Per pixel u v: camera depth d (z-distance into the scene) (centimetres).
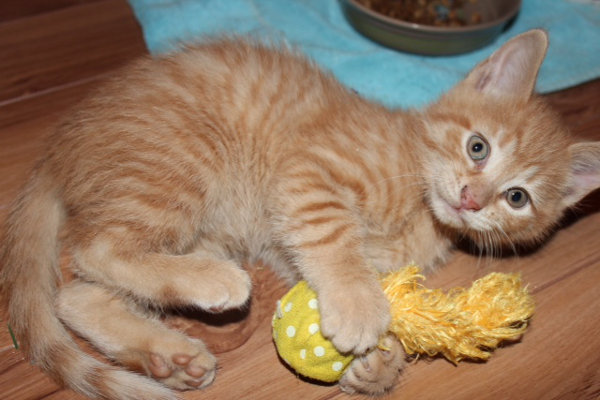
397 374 36
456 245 44
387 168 38
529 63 39
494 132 39
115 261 36
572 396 37
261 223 42
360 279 35
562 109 52
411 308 34
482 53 55
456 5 58
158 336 36
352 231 37
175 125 38
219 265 37
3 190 44
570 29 58
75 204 37
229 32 51
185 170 38
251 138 39
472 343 34
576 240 45
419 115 41
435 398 37
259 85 40
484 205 39
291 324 34
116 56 53
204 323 39
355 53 53
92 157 37
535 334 39
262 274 42
